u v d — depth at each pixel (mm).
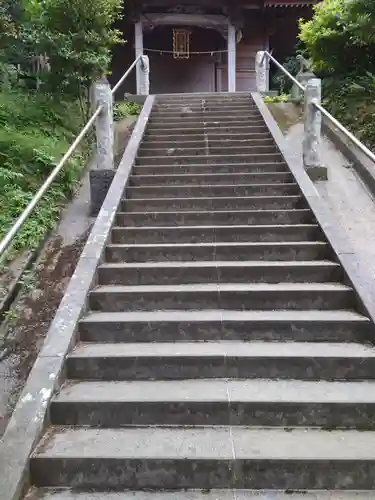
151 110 9609
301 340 4125
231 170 7074
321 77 11109
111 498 2902
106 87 7055
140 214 5824
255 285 4711
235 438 3209
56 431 3318
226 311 4434
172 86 18031
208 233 5512
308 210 5781
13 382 3912
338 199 6957
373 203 6887
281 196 6203
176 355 3781
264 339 4137
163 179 6766
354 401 3346
